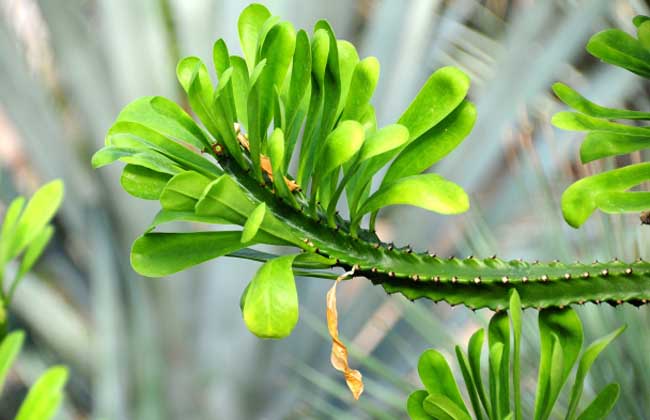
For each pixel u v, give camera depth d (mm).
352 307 3377
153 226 843
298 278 3357
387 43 3225
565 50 2934
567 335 852
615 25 2834
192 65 867
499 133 3027
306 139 862
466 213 2271
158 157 866
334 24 3260
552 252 2084
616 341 1666
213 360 3480
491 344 848
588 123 875
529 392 1748
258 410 3500
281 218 862
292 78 855
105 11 3480
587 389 1772
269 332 798
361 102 869
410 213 3223
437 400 815
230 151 861
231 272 3443
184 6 3373
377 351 3229
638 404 1602
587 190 855
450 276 850
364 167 883
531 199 2346
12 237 1037
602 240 1949
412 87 3268
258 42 839
